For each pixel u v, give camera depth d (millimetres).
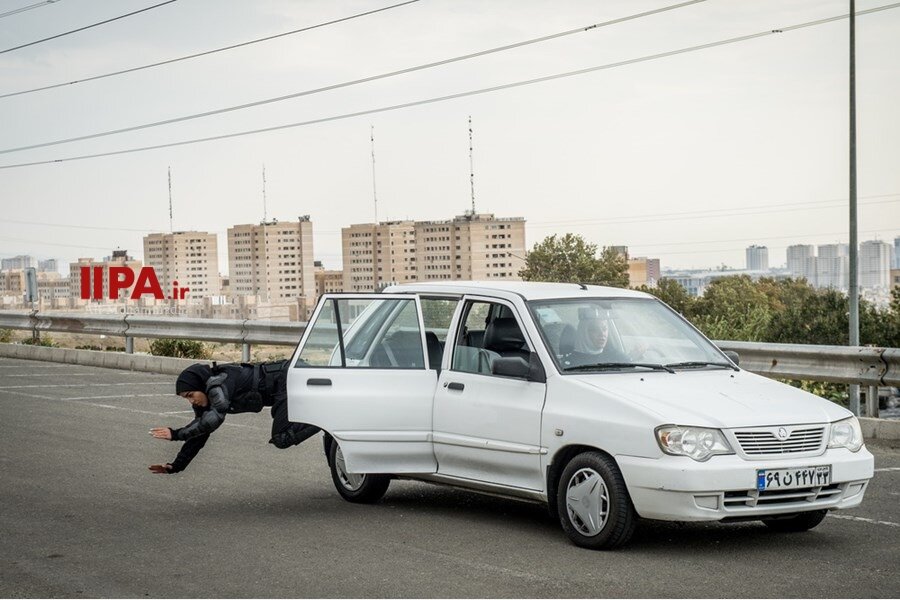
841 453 7086
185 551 7305
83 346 29719
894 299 57781
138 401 16141
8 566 6934
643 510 6879
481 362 8039
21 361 24062
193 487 9688
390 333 8617
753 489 6777
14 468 10656
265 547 7402
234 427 13391
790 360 13062
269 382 8945
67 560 7090
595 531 7113
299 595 6195
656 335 8109
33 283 26938
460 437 8016
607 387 7289
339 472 9070
